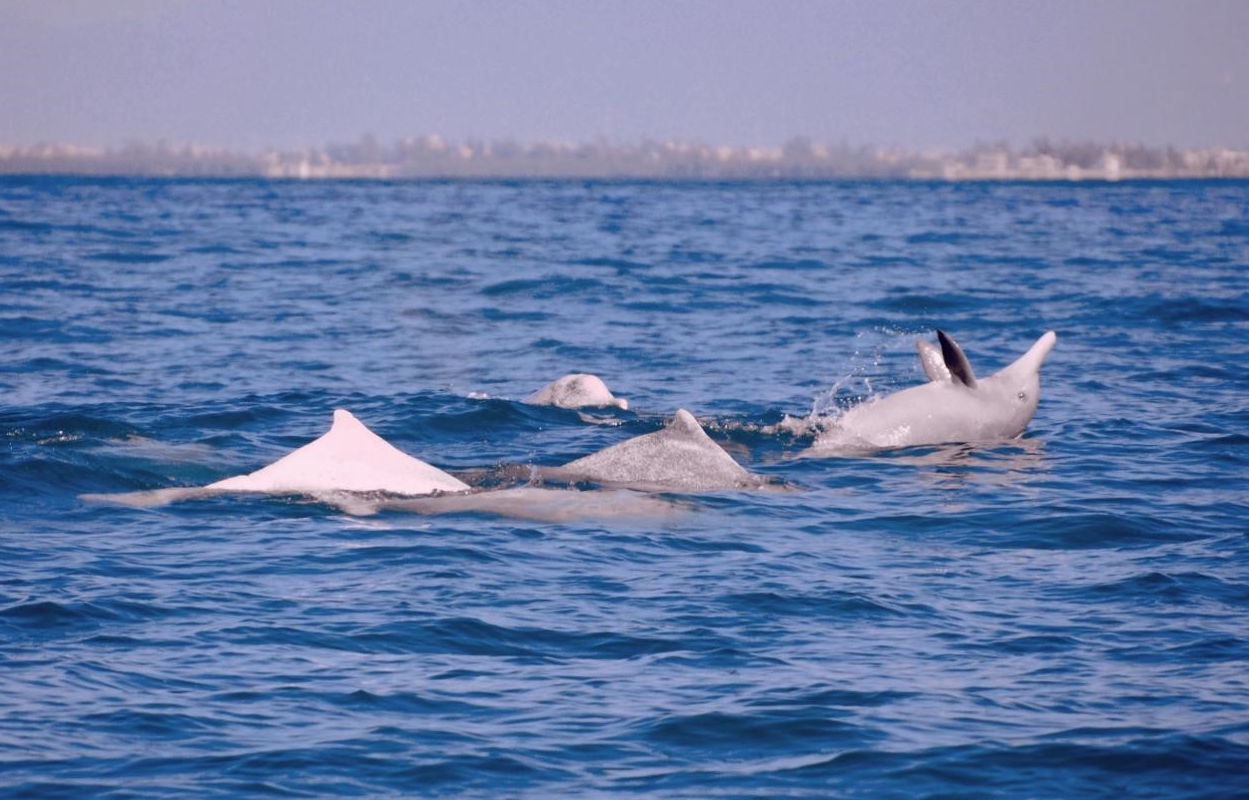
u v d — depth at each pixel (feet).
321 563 165.89
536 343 376.48
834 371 329.52
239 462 216.13
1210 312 437.58
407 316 435.53
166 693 124.47
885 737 117.39
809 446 237.86
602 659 135.95
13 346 350.84
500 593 155.53
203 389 290.97
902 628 145.59
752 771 111.45
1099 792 107.76
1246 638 141.38
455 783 108.78
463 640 140.46
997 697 125.90
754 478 208.54
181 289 499.51
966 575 165.37
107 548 170.40
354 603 150.92
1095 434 249.96
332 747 114.32
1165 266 614.34
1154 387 303.07
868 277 568.00
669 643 140.36
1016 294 495.82
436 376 319.27
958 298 481.05
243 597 152.46
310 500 193.88
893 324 418.31
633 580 161.38
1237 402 283.59
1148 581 161.68
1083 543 180.14
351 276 563.48
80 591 152.25
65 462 206.28
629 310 456.04
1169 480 215.10
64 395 280.10
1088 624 146.61
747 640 141.49
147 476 205.87
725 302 477.36
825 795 107.55
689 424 213.05
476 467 215.92
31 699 121.80
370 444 202.69
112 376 307.37
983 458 229.66
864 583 161.07
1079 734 117.39
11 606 146.20
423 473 200.64
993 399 244.01
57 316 411.75
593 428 254.06
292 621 144.77
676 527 184.85
